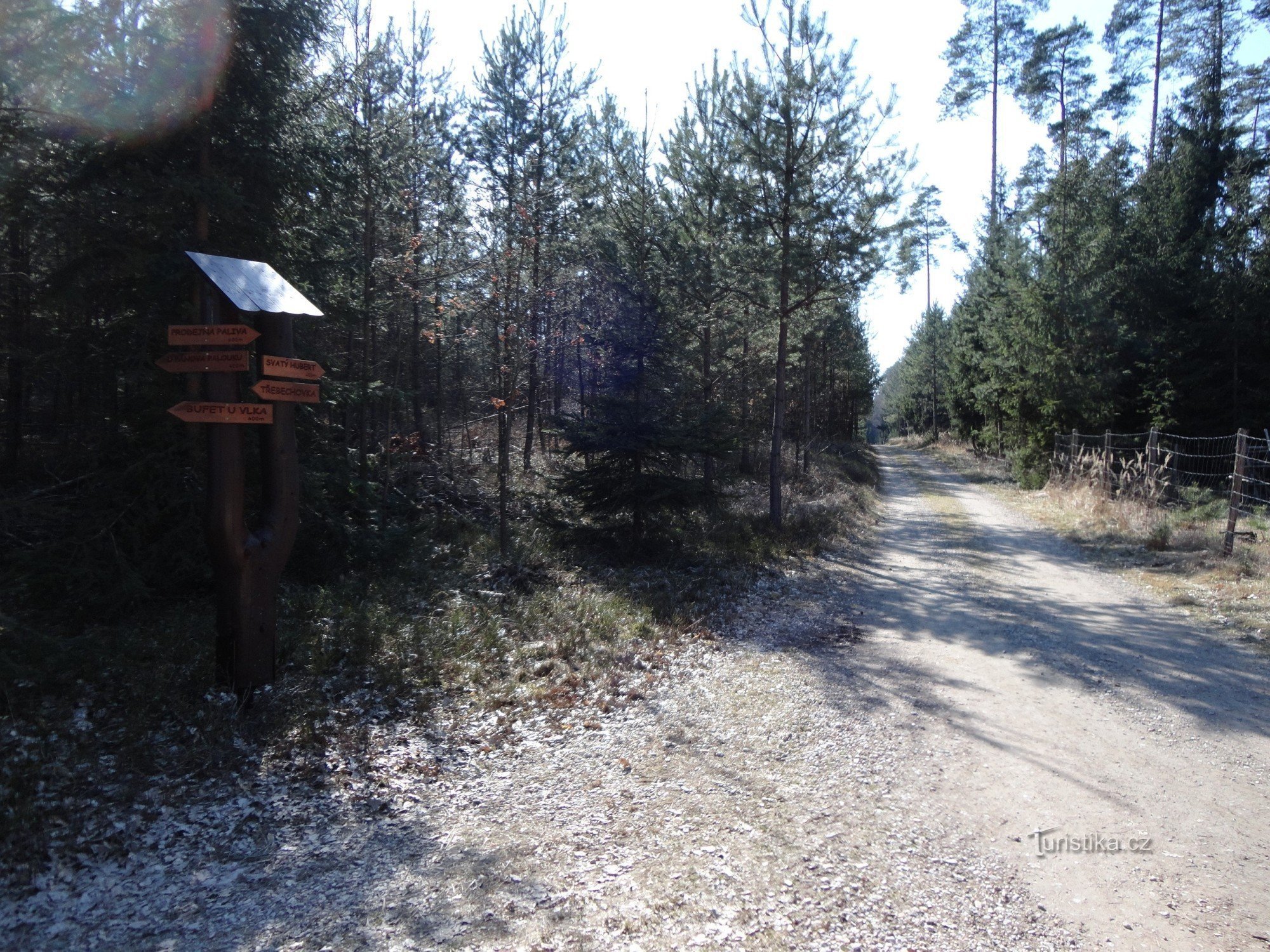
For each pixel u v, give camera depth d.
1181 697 6.56
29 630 5.12
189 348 5.37
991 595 10.73
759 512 16.11
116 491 7.39
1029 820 4.45
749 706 6.35
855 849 4.08
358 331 12.69
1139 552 13.39
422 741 5.37
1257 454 21.66
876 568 12.96
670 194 15.62
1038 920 3.48
